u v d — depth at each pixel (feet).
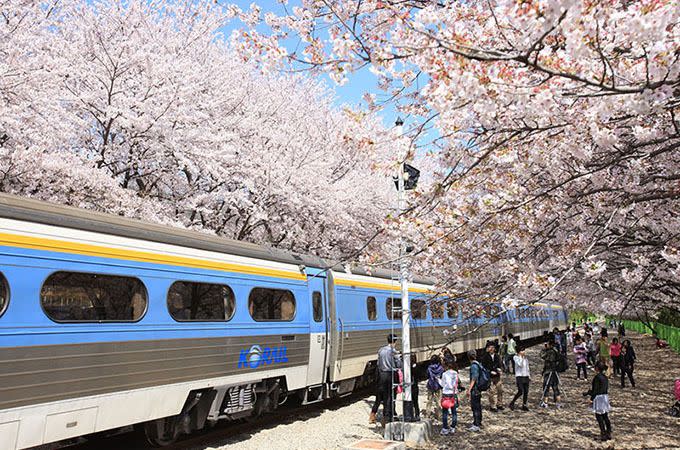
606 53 14.47
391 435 31.30
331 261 41.57
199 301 27.73
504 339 67.51
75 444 27.35
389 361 34.68
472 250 27.09
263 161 51.98
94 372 21.89
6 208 20.07
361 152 19.01
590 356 75.05
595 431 35.24
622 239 26.23
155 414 24.76
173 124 45.62
